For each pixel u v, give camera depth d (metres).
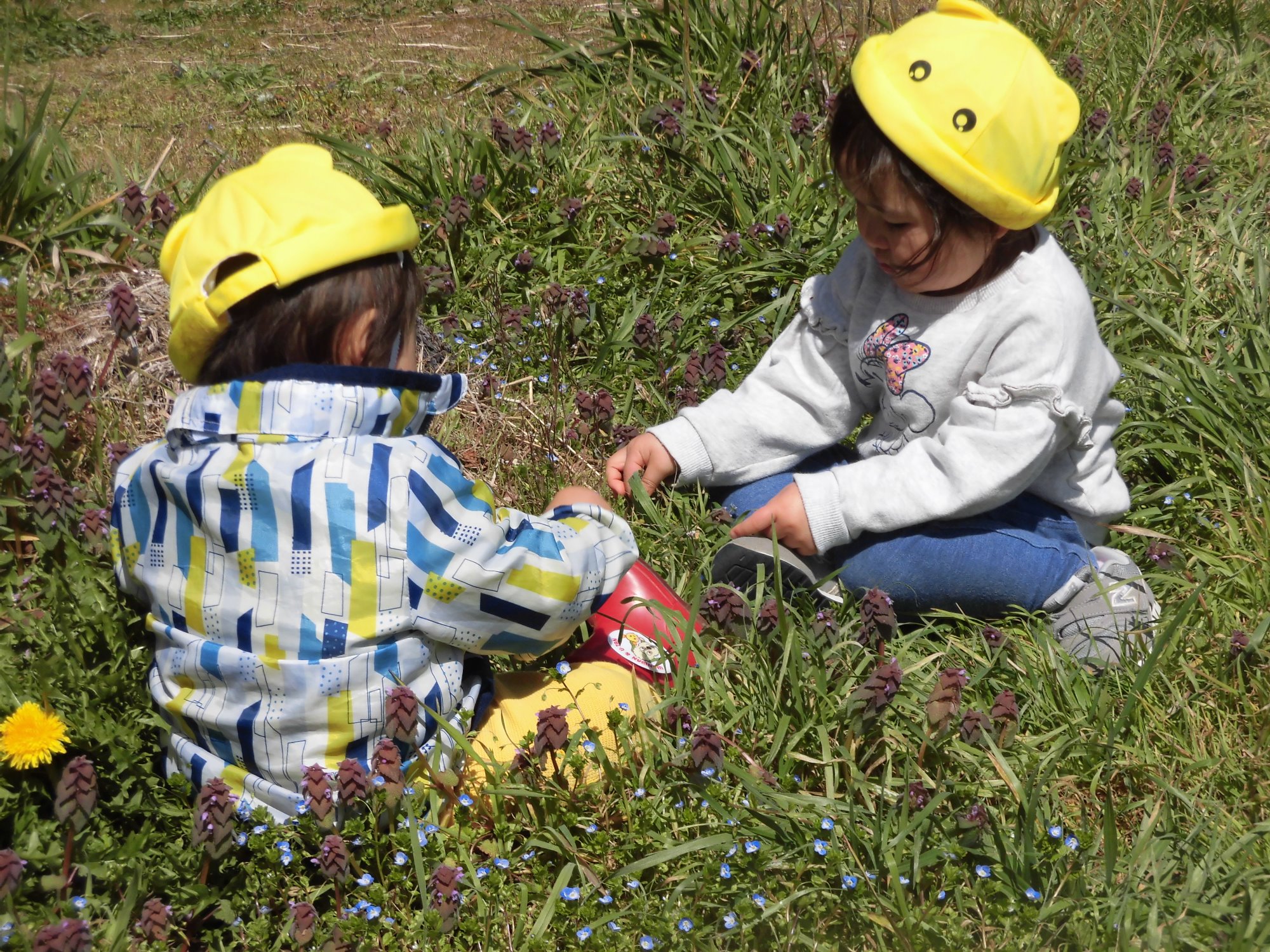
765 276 3.39
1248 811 2.07
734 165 3.71
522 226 3.57
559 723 1.94
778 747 2.07
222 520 1.85
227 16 8.95
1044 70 2.16
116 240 3.39
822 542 2.43
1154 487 2.93
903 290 2.43
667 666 2.29
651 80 4.18
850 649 2.35
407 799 1.93
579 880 1.94
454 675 2.03
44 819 1.92
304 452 1.84
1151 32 4.91
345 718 1.89
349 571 1.84
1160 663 2.33
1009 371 2.30
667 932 1.81
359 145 5.02
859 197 2.22
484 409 3.10
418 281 1.98
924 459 2.38
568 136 3.89
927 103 2.08
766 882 1.90
